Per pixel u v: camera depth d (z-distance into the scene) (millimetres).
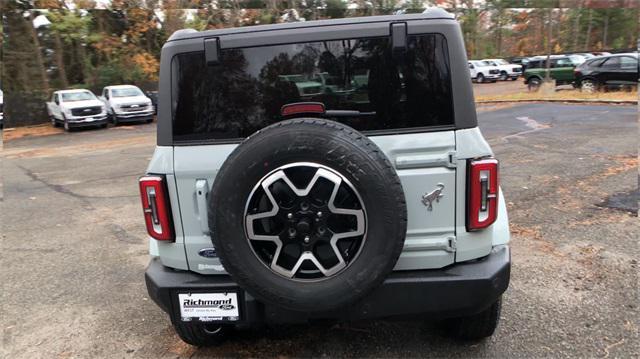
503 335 3162
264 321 2596
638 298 3551
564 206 5727
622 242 4574
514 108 16875
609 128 11109
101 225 6336
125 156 12820
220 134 2570
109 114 22828
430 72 2434
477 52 47062
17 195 8531
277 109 2562
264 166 2254
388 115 2475
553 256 4344
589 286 3766
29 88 26781
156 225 2635
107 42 29031
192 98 2568
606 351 2947
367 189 2219
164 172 2588
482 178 2436
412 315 2533
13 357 3285
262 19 27266
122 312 3846
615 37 49500
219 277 2670
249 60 2537
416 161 2436
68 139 18562
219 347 3215
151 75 29984
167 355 3189
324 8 27891
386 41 2449
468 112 2438
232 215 2303
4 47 25984
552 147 9289
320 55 2498
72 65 29734
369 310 2516
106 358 3203
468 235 2521
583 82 19188
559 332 3168
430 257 2541
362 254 2289
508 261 2580
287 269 2363
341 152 2205
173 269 2744
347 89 2500
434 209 2482
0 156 14648
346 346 3137
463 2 41188
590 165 7617
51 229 6277
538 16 50438
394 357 2984
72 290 4316
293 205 2289
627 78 17922
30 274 4750
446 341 3133
